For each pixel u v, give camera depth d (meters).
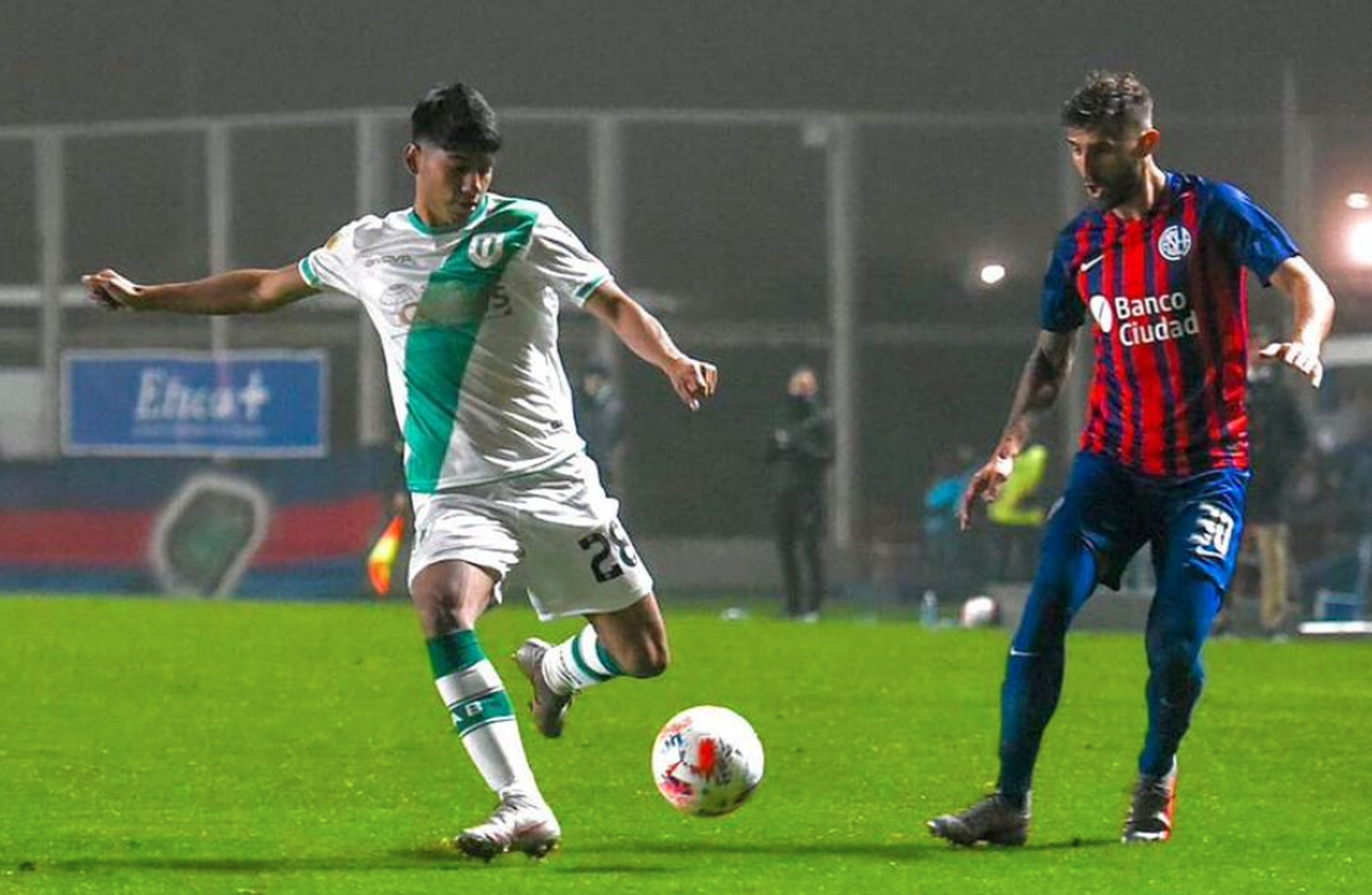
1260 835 28.98
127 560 83.69
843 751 37.97
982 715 43.78
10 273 91.12
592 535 26.22
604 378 78.25
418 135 25.25
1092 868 25.77
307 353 83.25
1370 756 37.69
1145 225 26.55
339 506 80.62
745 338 88.56
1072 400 86.00
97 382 85.12
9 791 32.94
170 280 89.88
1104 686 49.66
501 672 53.06
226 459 83.06
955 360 88.25
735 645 60.88
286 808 31.17
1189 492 26.80
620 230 87.75
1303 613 79.06
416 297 25.56
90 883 24.61
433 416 25.81
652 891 23.86
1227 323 26.48
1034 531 84.12
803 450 74.69
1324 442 81.44
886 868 25.70
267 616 70.00
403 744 38.66
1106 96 26.19
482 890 23.94
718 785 26.14
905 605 85.88
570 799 32.19
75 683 49.50
